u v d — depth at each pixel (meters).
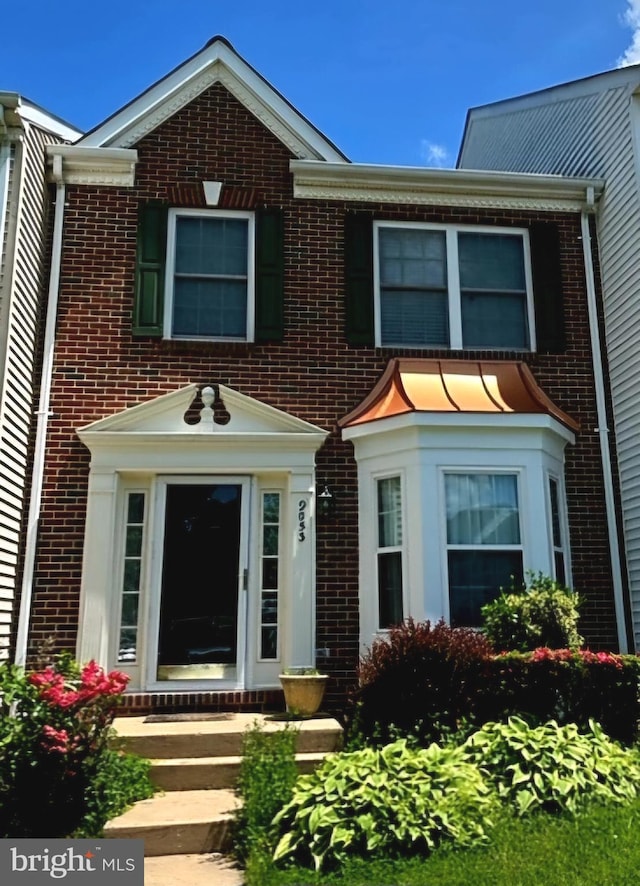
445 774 4.90
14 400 7.45
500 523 7.91
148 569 7.82
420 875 4.05
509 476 8.06
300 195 9.12
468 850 4.39
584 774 5.19
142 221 8.68
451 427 7.93
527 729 5.58
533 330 9.26
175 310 8.69
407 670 6.30
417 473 7.83
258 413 8.27
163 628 7.72
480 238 9.49
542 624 6.91
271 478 8.29
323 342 8.72
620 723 6.38
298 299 8.81
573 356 9.20
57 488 7.89
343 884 4.00
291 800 4.89
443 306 9.20
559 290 9.36
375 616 7.89
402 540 7.87
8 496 7.33
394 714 6.23
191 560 7.94
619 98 9.31
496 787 5.15
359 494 8.28
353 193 9.24
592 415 9.05
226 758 6.21
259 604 7.96
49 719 5.08
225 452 8.10
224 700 7.48
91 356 8.29
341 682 7.80
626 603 8.55
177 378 8.38
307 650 7.70
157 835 4.99
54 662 7.39
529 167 11.79
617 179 9.27
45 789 4.92
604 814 4.81
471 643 6.40
